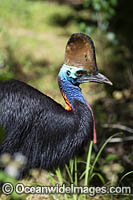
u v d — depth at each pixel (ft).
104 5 58.75
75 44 28.55
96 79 28.63
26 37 75.15
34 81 56.24
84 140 28.17
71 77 28.84
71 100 29.09
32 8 90.68
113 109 51.06
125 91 56.03
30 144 27.48
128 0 85.51
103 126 45.57
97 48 71.20
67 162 28.45
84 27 59.16
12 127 27.07
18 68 60.70
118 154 41.45
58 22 85.40
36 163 27.86
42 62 65.21
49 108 27.86
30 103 27.48
